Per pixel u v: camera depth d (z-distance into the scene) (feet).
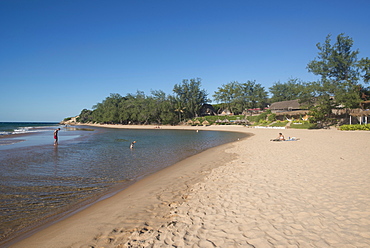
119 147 69.10
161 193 23.53
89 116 489.26
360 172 26.37
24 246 14.10
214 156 47.96
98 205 20.98
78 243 14.06
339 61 130.11
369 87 124.77
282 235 13.43
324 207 17.04
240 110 297.33
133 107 326.85
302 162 34.04
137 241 13.78
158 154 54.24
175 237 13.94
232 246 12.52
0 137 110.22
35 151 59.00
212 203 19.36
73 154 53.98
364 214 15.56
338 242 12.42
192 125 265.95
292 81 323.57
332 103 131.95
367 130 109.50
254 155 44.39
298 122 166.91
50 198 23.24
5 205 21.31
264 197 19.84
